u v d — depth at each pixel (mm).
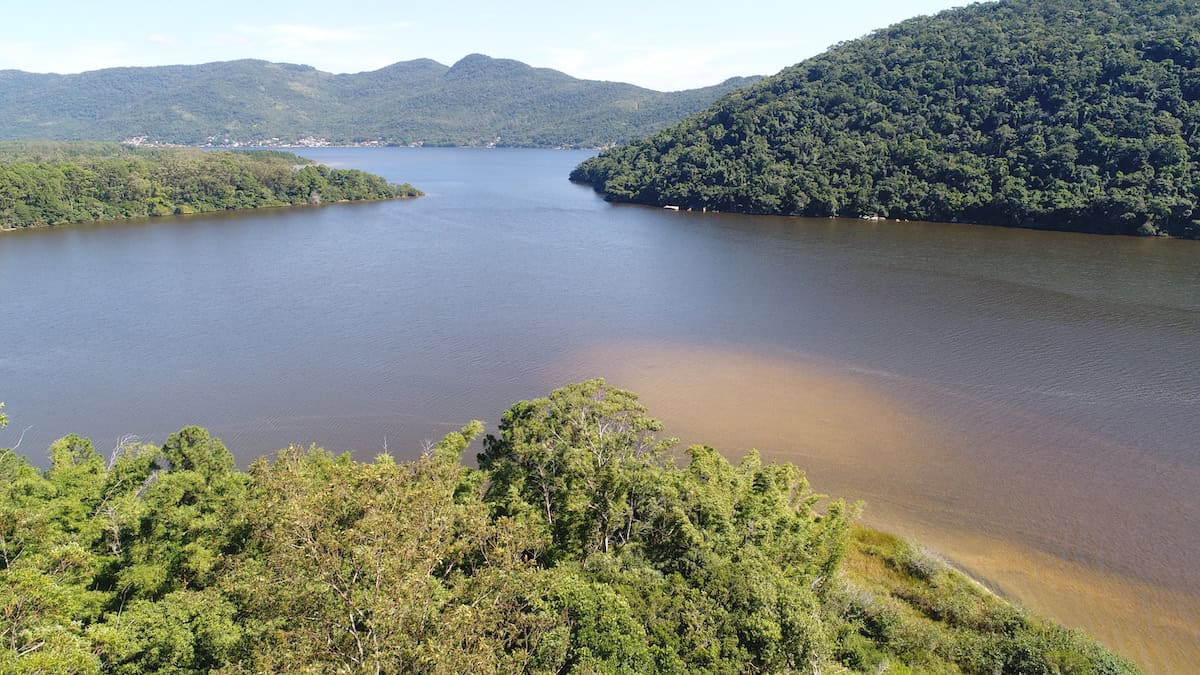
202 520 31688
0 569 25609
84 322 83312
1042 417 56125
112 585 30188
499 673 20828
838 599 32500
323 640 20328
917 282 99062
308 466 36438
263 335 79312
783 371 67812
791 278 104312
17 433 56219
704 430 56219
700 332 79875
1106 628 34094
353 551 21188
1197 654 32281
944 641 30938
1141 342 71625
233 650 22969
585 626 23906
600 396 48062
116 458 43875
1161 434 52688
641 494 33250
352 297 95500
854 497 46219
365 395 63594
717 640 24609
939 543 41156
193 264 116938
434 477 30672
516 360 71875
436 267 115250
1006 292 92062
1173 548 40000
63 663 19266
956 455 51062
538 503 34656
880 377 65438
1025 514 43656
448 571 25531
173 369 69312
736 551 29641
